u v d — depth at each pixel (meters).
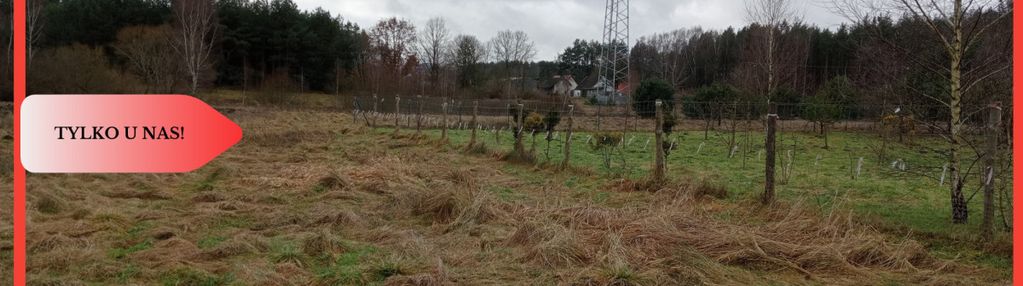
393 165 8.40
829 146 12.77
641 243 4.17
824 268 3.82
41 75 22.94
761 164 9.77
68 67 24.00
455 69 46.47
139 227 4.79
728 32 47.97
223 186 6.86
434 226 4.89
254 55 37.62
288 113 23.14
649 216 4.83
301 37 38.19
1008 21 4.69
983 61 4.94
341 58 39.97
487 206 5.20
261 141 12.43
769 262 3.88
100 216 4.88
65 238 4.26
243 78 36.81
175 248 4.12
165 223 4.90
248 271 3.60
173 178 7.20
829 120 15.08
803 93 24.69
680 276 3.60
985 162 4.53
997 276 3.69
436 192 5.47
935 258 3.99
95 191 6.22
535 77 63.00
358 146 11.80
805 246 4.05
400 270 3.64
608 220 4.79
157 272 3.62
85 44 31.47
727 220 5.12
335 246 4.17
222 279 3.54
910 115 6.11
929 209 5.78
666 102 18.78
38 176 6.75
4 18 26.66
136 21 35.00
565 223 4.92
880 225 4.86
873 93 10.03
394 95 32.00
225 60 36.44
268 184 6.91
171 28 30.47
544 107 25.06
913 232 4.67
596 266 3.73
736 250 4.00
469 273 3.66
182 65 28.16
